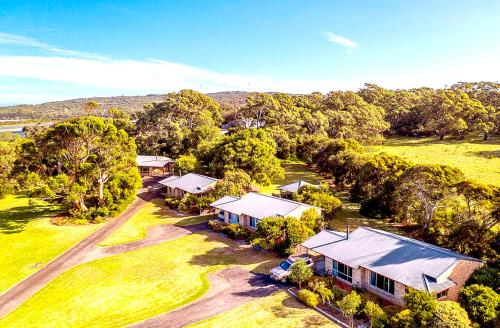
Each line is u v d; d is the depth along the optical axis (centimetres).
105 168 5278
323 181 6700
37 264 3612
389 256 2755
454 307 2064
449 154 7631
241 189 5419
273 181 6819
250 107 10394
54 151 5106
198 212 5191
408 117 11712
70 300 2894
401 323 2125
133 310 2700
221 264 3438
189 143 8900
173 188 6034
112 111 12800
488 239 3047
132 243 4109
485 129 9088
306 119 9156
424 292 2219
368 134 9112
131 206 5644
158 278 3206
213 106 12312
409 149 8538
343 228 4181
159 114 9981
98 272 3391
